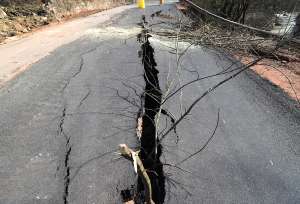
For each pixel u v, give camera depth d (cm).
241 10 1062
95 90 369
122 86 385
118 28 845
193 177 211
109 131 269
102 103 330
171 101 346
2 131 264
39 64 484
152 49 597
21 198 183
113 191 192
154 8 1620
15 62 500
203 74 450
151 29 811
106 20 1062
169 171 217
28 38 732
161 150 245
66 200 183
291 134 276
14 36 765
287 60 520
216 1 1246
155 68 474
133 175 208
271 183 207
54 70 448
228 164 228
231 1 1101
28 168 213
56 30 852
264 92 380
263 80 424
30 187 193
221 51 600
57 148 239
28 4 1214
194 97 361
